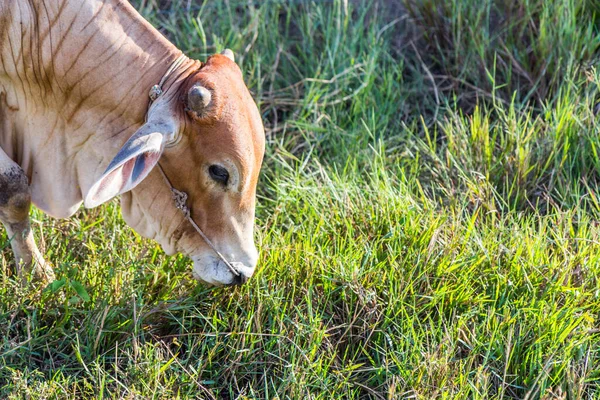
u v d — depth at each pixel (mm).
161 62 3816
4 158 4035
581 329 4297
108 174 3430
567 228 4781
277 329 4266
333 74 5836
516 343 4160
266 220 4848
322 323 4348
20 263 4352
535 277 4496
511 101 5707
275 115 5668
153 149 3510
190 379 4051
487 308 4457
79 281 4371
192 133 3697
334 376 4078
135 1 6250
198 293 4387
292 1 6285
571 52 5676
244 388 4090
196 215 3904
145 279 4449
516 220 4941
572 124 5348
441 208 4977
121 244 4625
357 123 5668
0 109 4027
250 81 5766
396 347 4242
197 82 3686
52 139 4020
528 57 5992
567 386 4059
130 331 4211
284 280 4445
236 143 3684
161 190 3881
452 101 5938
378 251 4648
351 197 4941
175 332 4355
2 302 4223
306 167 5406
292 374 4004
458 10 6000
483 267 4578
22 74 3883
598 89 5574
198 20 5770
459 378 4012
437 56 6242
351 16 6363
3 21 3783
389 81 5781
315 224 4848
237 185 3777
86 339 4168
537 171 5246
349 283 4398
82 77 3824
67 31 3795
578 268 4578
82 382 4059
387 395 4066
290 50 6219
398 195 4965
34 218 4637
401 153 5535
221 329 4320
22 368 4047
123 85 3811
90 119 3898
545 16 5914
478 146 5332
